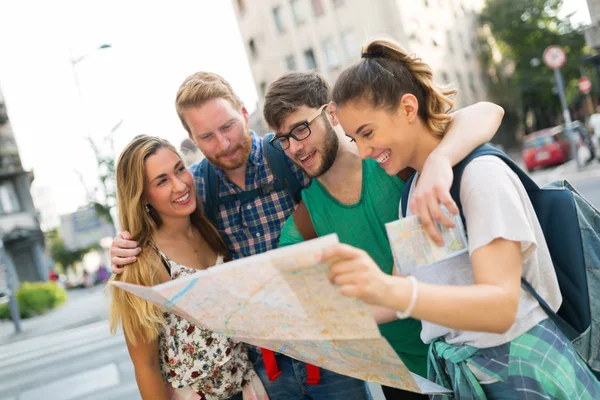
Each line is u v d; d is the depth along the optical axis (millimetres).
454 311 1287
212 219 2637
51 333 16531
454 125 1664
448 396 1769
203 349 2188
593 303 1688
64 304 29266
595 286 1686
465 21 36875
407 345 2277
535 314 1583
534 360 1524
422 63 1684
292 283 1270
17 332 18781
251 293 1337
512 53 38562
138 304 2094
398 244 1519
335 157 2221
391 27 27609
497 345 1576
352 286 1206
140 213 2217
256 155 2592
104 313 18391
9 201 37219
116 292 2143
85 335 13383
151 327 2113
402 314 1270
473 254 1428
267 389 2461
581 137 20438
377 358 1417
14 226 36906
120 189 2227
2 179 37062
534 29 37062
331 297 1274
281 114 2145
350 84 1604
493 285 1361
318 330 1406
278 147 2543
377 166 2230
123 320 2133
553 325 1603
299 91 2141
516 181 1534
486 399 1613
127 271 2133
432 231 1503
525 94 39250
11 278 19203
